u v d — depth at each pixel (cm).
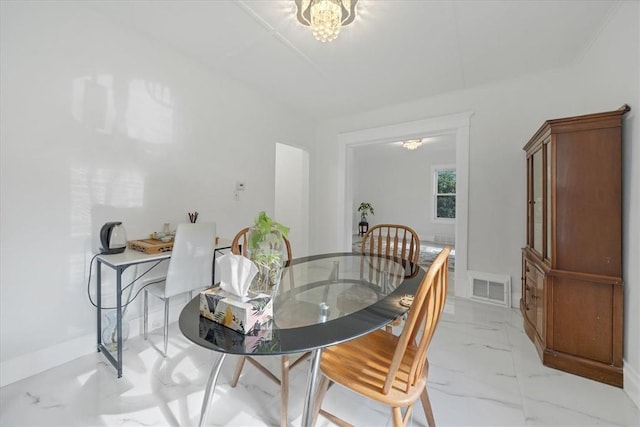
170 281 195
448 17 194
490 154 301
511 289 292
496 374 179
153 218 234
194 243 203
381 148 695
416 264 205
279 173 472
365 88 315
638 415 145
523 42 223
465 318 264
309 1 178
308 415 107
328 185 433
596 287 173
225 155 295
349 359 123
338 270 191
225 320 103
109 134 205
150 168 231
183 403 151
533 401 155
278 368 186
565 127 181
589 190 175
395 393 104
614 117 168
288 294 143
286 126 376
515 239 290
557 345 185
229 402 153
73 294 191
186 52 247
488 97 301
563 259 183
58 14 179
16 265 167
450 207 745
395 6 184
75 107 188
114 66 206
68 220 187
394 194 818
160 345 211
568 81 261
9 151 162
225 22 206
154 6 190
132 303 226
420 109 347
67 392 159
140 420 139
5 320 164
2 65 159
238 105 307
